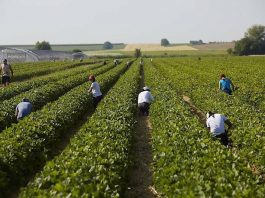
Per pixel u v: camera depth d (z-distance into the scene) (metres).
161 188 9.63
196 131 13.41
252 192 7.93
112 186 8.89
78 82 35.31
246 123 15.21
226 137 14.04
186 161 9.98
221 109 18.59
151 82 33.53
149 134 18.48
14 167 11.59
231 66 61.75
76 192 7.98
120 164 10.69
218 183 8.35
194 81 33.38
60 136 16.80
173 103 19.55
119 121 15.28
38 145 13.32
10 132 13.84
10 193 11.12
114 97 22.02
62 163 10.10
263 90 27.81
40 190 8.27
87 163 9.98
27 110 17.62
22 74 49.47
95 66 66.06
